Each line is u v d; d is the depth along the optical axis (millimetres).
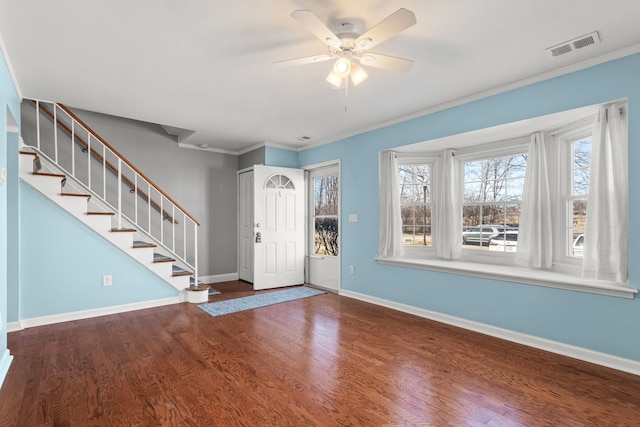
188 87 3184
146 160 5137
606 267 2568
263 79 3002
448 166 4047
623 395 2178
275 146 5492
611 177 2594
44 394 2174
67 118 4488
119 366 2578
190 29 2209
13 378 2379
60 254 3627
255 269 5219
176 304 4359
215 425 1871
